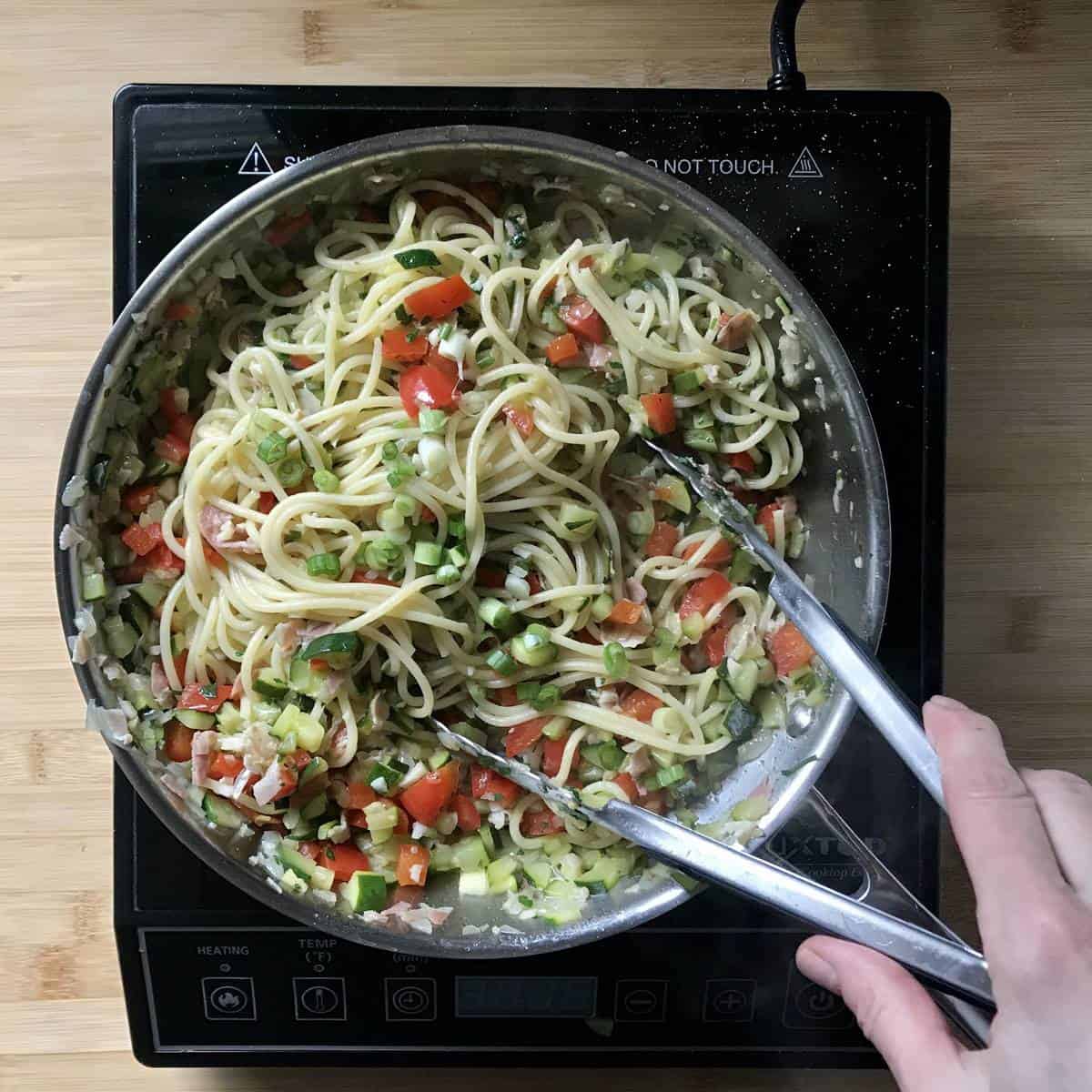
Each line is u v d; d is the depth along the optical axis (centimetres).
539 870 45
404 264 43
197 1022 45
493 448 45
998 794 35
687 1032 46
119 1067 48
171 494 44
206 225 39
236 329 45
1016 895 33
